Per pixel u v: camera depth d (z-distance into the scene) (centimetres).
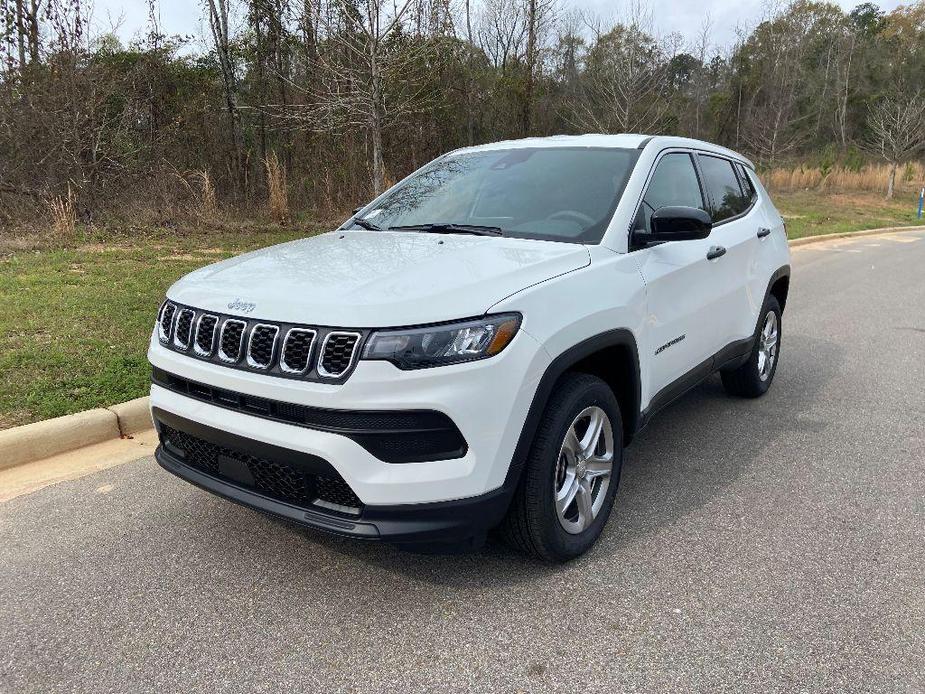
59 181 1236
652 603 285
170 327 302
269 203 1454
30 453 416
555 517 297
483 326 256
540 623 272
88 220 1227
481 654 255
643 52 2059
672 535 340
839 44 4594
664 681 241
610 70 2109
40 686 240
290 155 1662
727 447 450
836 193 3170
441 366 248
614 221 342
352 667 249
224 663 251
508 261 294
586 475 316
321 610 281
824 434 471
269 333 263
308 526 263
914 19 6200
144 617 277
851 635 265
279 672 246
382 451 250
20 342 573
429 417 249
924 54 5081
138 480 395
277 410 261
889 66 4953
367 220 407
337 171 1571
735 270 452
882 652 256
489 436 258
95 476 400
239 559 318
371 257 306
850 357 669
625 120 1941
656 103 2066
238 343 271
